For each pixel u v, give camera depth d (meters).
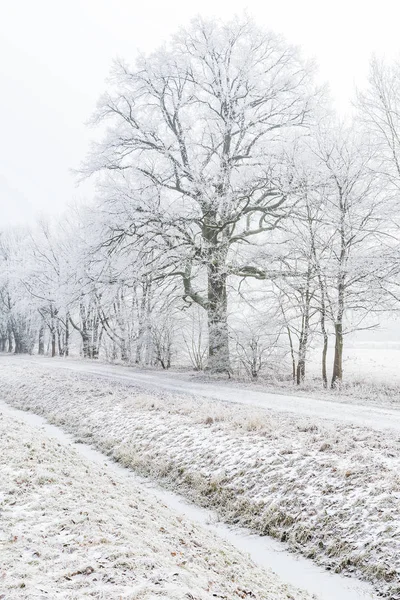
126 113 27.11
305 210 23.86
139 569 5.00
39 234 51.28
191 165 25.67
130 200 25.09
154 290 30.00
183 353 36.62
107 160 26.80
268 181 24.42
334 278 22.02
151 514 7.86
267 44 26.69
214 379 24.84
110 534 5.89
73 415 18.22
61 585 4.47
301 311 23.80
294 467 10.12
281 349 26.14
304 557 7.95
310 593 6.74
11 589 4.29
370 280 21.30
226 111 26.39
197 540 7.30
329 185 22.12
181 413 15.38
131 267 26.53
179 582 4.94
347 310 22.62
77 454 11.05
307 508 8.84
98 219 26.09
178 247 26.41
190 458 12.09
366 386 21.94
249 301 25.80
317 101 25.81
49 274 48.38
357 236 22.59
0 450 8.98
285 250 23.89
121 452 13.68
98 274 26.70
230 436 12.41
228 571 6.34
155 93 26.97
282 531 8.71
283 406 15.81
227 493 10.30
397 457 9.61
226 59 26.45
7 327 69.19
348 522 8.10
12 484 7.24
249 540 8.73
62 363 37.56
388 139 21.00
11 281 56.47
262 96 26.22
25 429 11.87
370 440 10.73
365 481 8.90
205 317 33.03
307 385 22.80
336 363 22.45
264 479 10.14
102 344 46.41
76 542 5.49
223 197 24.19
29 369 31.39
